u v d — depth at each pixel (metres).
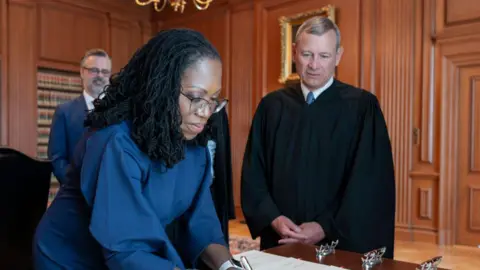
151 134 0.83
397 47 5.07
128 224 0.82
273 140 2.01
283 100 2.04
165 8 7.62
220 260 1.01
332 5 5.43
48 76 6.44
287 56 5.92
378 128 1.88
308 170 1.91
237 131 6.62
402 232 5.00
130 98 0.87
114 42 7.29
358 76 5.31
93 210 0.81
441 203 4.78
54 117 2.84
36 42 6.28
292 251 1.28
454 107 4.76
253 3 6.42
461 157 4.74
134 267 0.80
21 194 1.75
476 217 4.64
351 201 1.77
